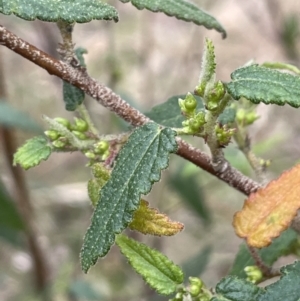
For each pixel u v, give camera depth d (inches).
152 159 12.3
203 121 12.7
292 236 15.1
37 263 29.3
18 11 12.3
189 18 14.7
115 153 13.9
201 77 12.5
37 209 35.9
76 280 28.8
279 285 11.9
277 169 35.8
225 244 36.7
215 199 39.9
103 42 43.4
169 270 13.0
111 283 33.1
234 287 12.5
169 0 14.6
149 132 12.5
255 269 14.2
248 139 15.3
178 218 38.9
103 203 12.3
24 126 25.4
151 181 12.2
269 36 44.7
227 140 13.0
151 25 46.5
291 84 12.1
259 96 12.0
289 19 35.5
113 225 12.1
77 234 35.1
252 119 15.3
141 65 42.9
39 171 42.1
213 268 34.0
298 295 11.8
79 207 36.4
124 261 33.9
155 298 29.2
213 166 13.4
